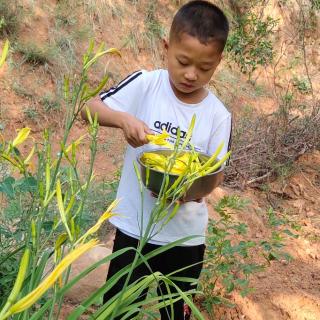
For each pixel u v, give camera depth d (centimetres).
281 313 350
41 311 143
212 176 198
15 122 575
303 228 481
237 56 886
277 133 611
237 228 359
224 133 235
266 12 953
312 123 638
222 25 211
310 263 416
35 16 659
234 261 349
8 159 161
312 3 1011
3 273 206
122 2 770
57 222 154
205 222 239
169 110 227
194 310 157
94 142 162
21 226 208
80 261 328
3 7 623
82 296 319
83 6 713
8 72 598
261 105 845
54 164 179
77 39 683
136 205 229
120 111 213
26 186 199
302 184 573
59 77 628
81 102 164
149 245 230
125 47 738
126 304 167
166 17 815
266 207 526
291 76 941
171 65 216
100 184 466
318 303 358
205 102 230
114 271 236
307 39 1004
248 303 349
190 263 238
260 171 573
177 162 192
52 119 596
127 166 233
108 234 395
